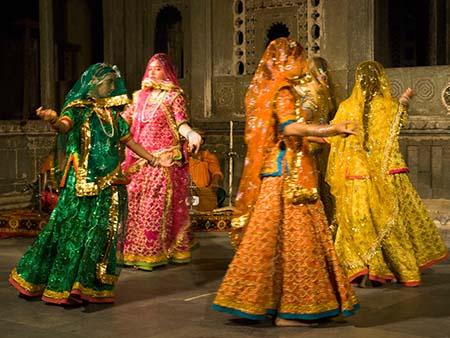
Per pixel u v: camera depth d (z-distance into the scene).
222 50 9.80
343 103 5.01
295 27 9.27
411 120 8.20
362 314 4.03
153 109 5.46
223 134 9.59
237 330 3.68
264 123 3.69
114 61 10.36
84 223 4.18
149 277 5.15
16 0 11.66
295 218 3.66
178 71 10.48
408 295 4.54
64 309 4.14
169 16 10.49
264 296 3.63
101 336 3.60
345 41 8.84
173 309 4.16
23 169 9.45
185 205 5.62
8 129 9.24
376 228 4.80
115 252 4.26
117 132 4.32
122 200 4.32
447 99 8.08
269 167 3.70
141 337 3.58
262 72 3.78
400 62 12.29
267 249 3.63
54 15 11.11
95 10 11.79
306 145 3.72
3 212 8.10
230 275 3.67
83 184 4.16
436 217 7.49
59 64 11.16
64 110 4.24
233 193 9.41
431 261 5.12
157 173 5.44
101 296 4.22
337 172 4.88
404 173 5.06
